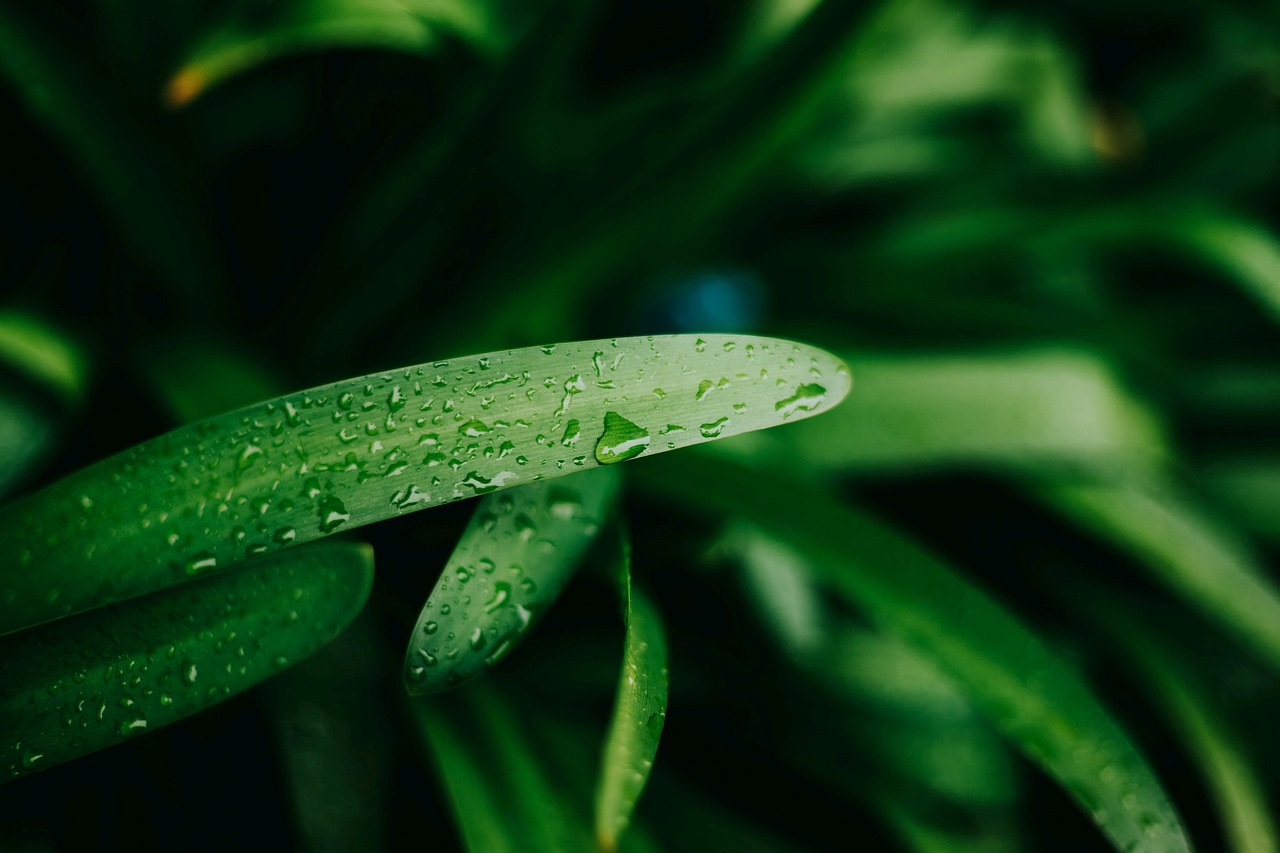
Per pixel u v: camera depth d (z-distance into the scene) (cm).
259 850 75
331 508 66
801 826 83
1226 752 82
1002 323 92
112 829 74
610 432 67
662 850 75
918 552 74
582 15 76
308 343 82
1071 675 72
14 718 65
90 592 65
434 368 68
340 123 81
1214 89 124
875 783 83
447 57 76
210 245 81
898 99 106
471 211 81
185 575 66
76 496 66
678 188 80
